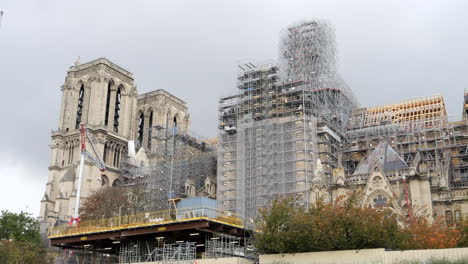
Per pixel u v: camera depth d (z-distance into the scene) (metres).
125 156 159.62
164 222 71.94
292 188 103.06
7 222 109.62
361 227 56.84
